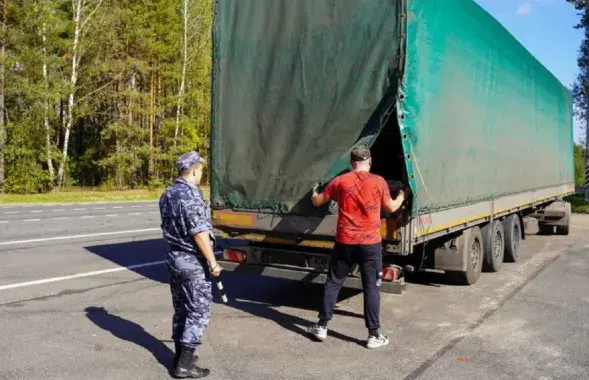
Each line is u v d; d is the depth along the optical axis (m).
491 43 8.81
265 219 6.85
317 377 4.93
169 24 36.91
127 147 36.72
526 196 11.41
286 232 6.71
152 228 15.30
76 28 32.38
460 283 8.77
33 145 30.89
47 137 31.12
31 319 6.50
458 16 7.43
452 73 7.27
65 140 34.28
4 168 30.62
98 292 7.85
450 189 7.32
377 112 6.22
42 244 11.95
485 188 8.77
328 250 6.83
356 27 6.33
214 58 7.30
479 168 8.45
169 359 5.33
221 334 6.12
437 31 6.79
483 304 7.61
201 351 5.57
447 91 7.12
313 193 6.36
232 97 7.14
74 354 5.41
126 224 16.28
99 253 10.99
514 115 10.24
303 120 6.64
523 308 7.39
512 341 6.00
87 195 30.38
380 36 6.19
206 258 4.89
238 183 7.07
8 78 29.44
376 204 5.71
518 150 10.62
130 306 7.17
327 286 5.88
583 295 8.16
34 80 30.23
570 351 5.70
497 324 6.64
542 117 12.49
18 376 4.84
